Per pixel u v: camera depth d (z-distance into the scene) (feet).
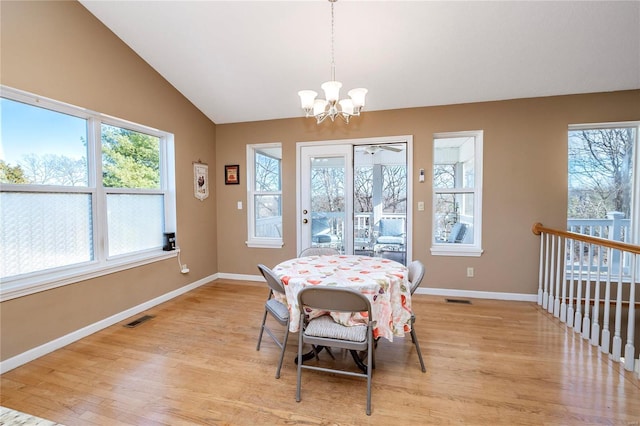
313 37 9.03
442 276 12.02
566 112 10.68
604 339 7.39
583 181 11.34
